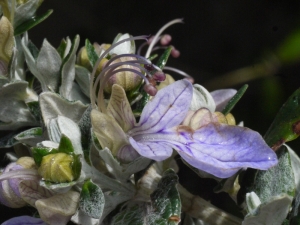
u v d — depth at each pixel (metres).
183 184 0.19
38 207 0.14
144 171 0.16
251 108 0.22
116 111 0.15
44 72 0.17
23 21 0.17
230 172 0.14
